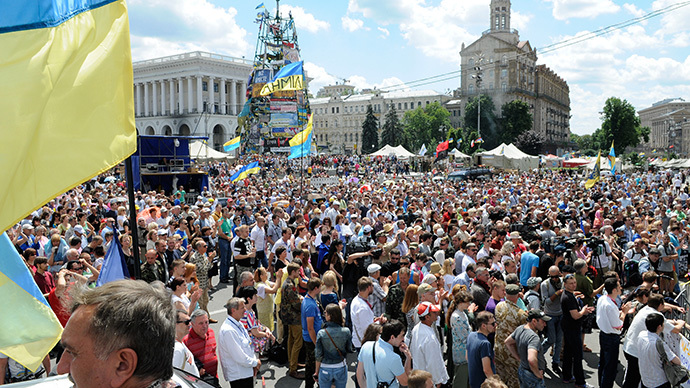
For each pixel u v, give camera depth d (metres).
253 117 62.50
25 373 5.95
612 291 7.13
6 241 3.18
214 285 13.57
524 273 10.12
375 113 148.00
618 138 105.00
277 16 61.34
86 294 1.48
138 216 13.50
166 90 108.31
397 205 19.08
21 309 3.19
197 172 28.91
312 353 7.04
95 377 1.38
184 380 2.07
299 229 12.13
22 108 2.80
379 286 8.47
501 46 113.06
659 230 13.20
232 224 15.11
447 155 56.53
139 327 1.38
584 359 8.80
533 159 57.50
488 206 19.12
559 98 148.50
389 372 5.18
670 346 6.42
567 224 15.34
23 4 2.90
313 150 47.38
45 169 2.92
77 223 13.15
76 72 3.08
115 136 3.23
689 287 7.82
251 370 6.02
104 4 3.29
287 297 7.70
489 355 5.71
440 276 8.33
